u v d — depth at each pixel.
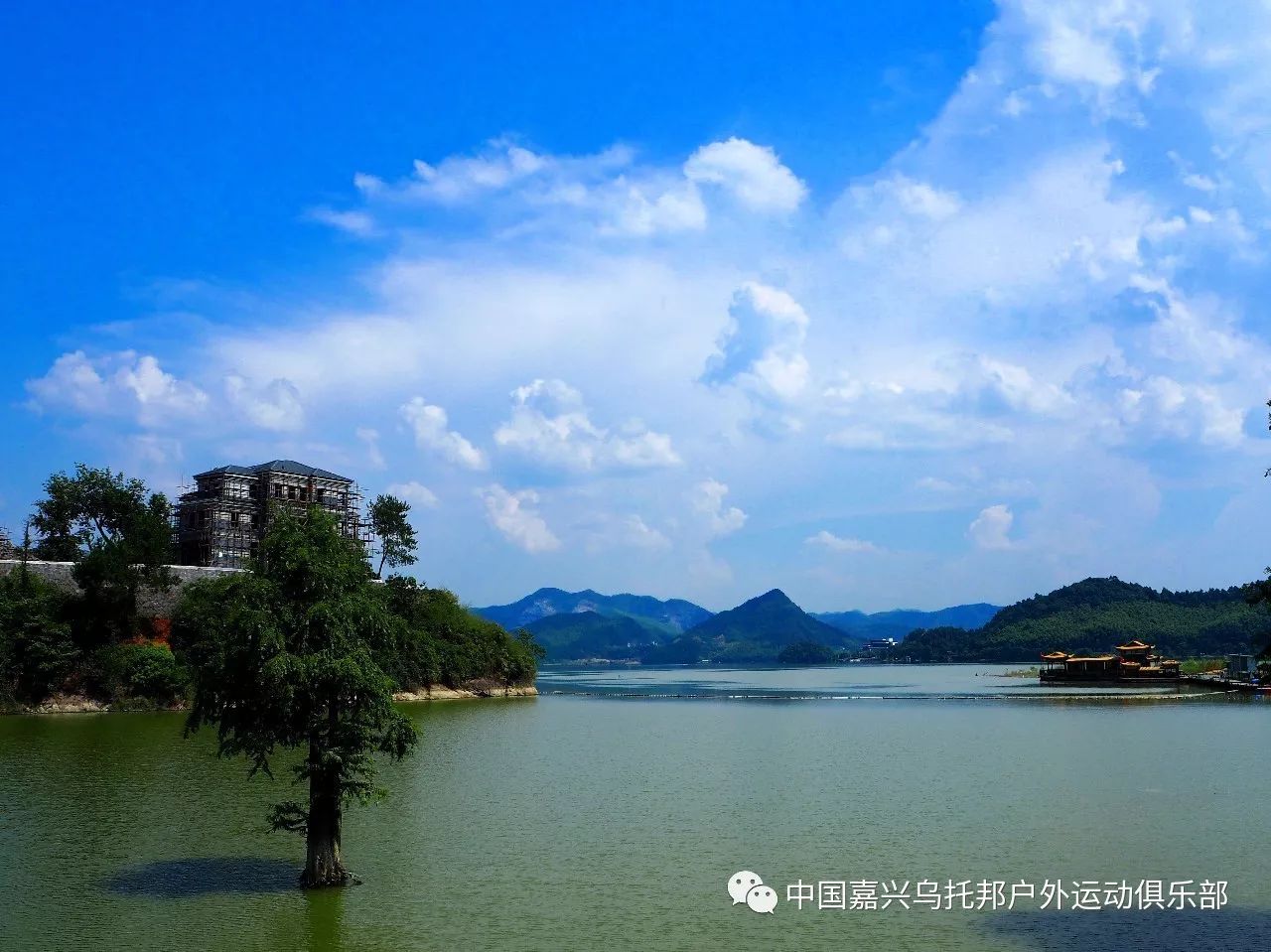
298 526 37.81
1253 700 147.50
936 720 116.38
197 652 120.06
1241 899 35.78
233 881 37.94
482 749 85.12
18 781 60.72
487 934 31.72
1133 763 71.50
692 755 80.19
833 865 41.00
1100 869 40.03
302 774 37.16
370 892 36.59
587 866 40.88
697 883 38.19
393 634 39.19
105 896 35.62
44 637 113.81
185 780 61.12
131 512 143.12
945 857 42.22
